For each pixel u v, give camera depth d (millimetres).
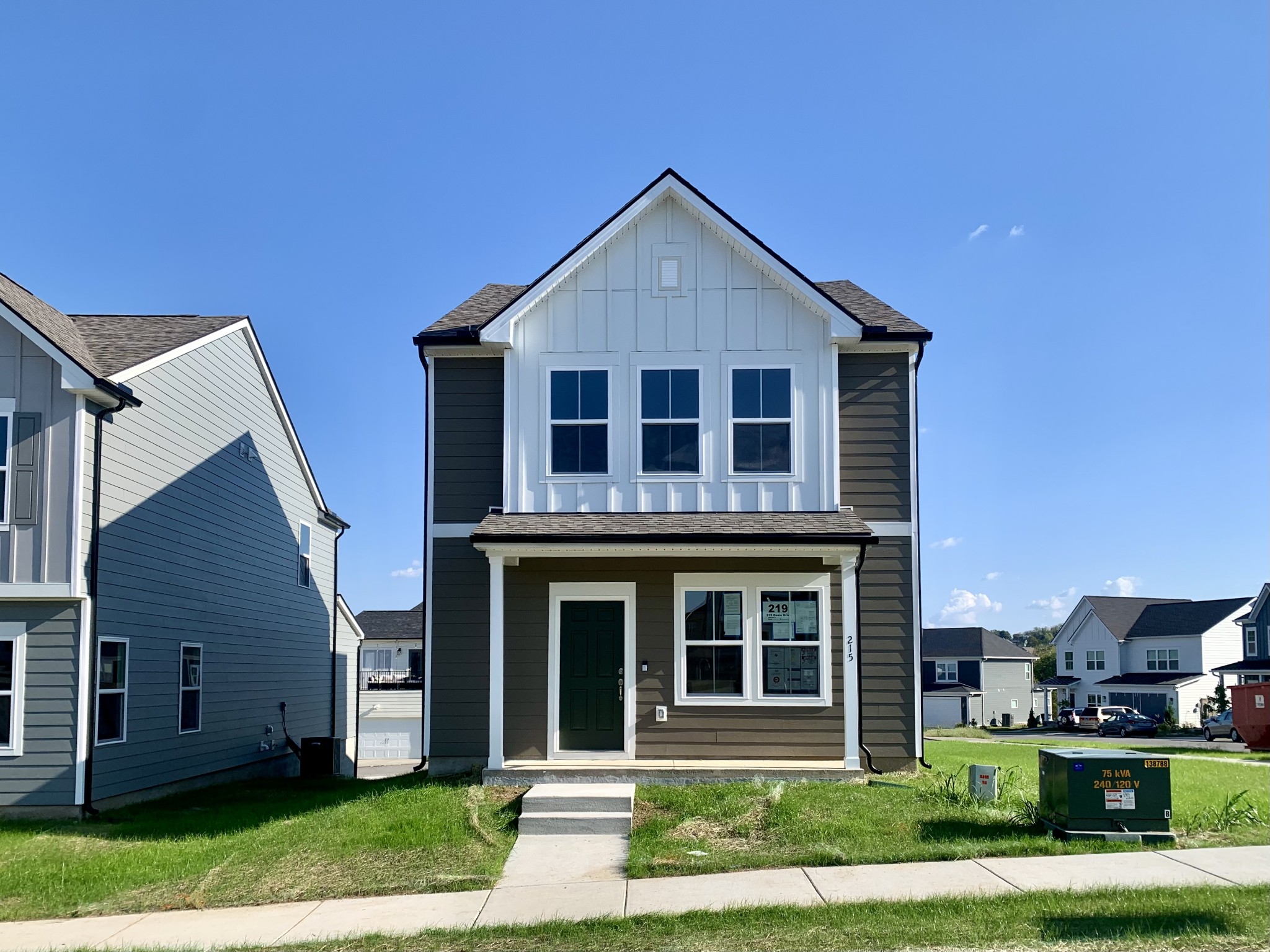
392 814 12500
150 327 19203
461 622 15523
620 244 15812
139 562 16406
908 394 15898
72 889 10320
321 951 8188
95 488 14938
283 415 23641
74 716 14438
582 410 15508
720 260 15695
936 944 7602
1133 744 37594
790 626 15102
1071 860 9898
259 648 22234
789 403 15445
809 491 15273
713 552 14484
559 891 9797
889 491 15742
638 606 15180
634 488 15336
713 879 9867
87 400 14922
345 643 29219
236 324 20344
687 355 15547
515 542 14188
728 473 15305
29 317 14828
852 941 7746
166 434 17500
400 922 8914
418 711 40375
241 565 21156
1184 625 60438
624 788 13211
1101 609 65750
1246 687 21500
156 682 17031
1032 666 73625
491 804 13031
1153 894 8586
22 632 14508
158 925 9148
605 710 15102
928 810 12133
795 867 10094
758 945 7793
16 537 14500
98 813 14539
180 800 16719
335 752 23406
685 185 15461
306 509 25609
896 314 16906
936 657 72688
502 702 14562
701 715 14922
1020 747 25453
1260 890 8672
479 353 15961
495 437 15875
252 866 10836
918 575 15648
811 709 14883
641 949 7867
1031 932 7746
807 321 15570
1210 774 17859
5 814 14234
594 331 15641
